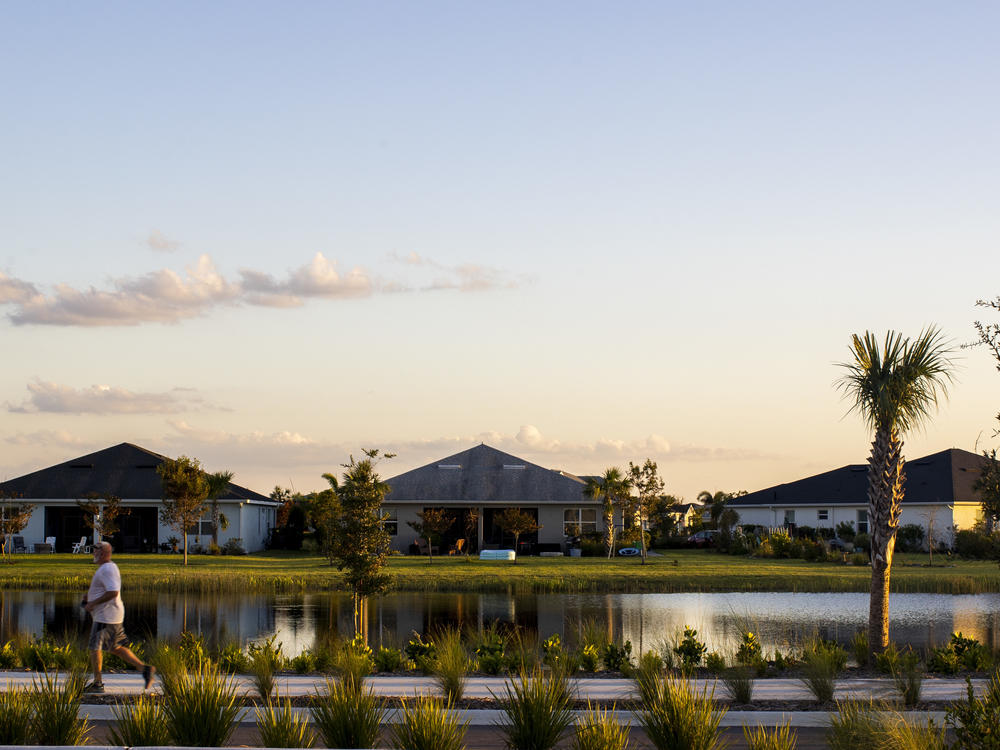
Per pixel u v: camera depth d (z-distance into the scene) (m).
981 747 7.62
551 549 52.91
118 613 12.28
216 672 10.55
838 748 8.62
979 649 15.41
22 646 15.29
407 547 52.97
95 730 9.90
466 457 56.53
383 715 9.91
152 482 52.59
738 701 11.81
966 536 45.09
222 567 39.12
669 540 59.69
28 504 50.72
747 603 28.98
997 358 11.34
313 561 43.66
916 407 15.93
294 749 8.39
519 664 13.98
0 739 8.49
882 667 14.79
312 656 14.75
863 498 54.97
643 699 10.99
